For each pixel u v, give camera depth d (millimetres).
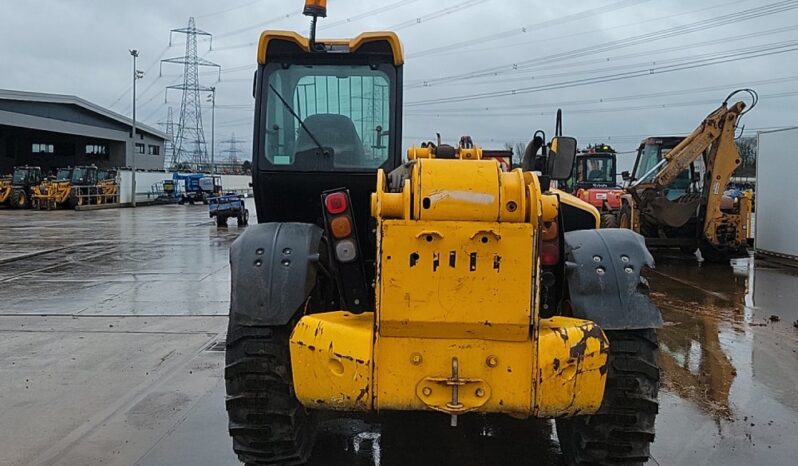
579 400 2861
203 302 9211
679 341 6918
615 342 3232
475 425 4574
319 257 3432
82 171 36594
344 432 4469
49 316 8289
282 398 3283
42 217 28469
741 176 38312
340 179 4336
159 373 5828
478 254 2764
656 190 13000
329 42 4289
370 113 4332
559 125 4430
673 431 4492
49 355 6434
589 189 17688
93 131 51062
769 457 4082
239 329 3301
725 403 5047
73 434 4441
